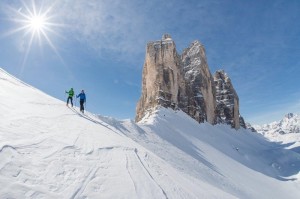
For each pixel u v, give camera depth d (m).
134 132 41.47
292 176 71.44
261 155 90.06
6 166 9.14
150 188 12.91
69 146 13.18
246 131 133.75
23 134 12.27
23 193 8.23
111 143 16.97
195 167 38.06
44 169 10.10
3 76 25.11
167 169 19.58
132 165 14.84
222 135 88.81
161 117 65.62
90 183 10.62
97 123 23.39
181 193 14.59
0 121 12.77
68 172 10.70
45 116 17.02
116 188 11.19
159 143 42.56
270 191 48.06
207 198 16.83
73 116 20.94
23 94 21.20
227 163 56.09
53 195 8.82
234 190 36.91
